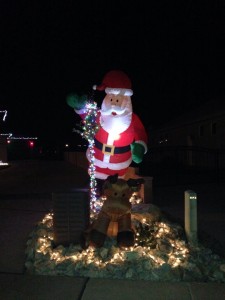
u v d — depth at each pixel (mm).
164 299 3498
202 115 19156
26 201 8883
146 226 4867
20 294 3637
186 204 4887
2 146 28047
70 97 6117
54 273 4094
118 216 4547
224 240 5273
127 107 5996
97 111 6168
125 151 6148
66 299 3525
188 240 4812
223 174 15367
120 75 5980
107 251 4398
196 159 20922
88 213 4828
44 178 15383
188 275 3924
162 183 12516
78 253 4426
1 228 6094
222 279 3896
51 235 4996
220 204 8219
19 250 4918
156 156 26906
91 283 3846
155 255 4289
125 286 3770
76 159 24469
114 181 4523
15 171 20594
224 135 17641
